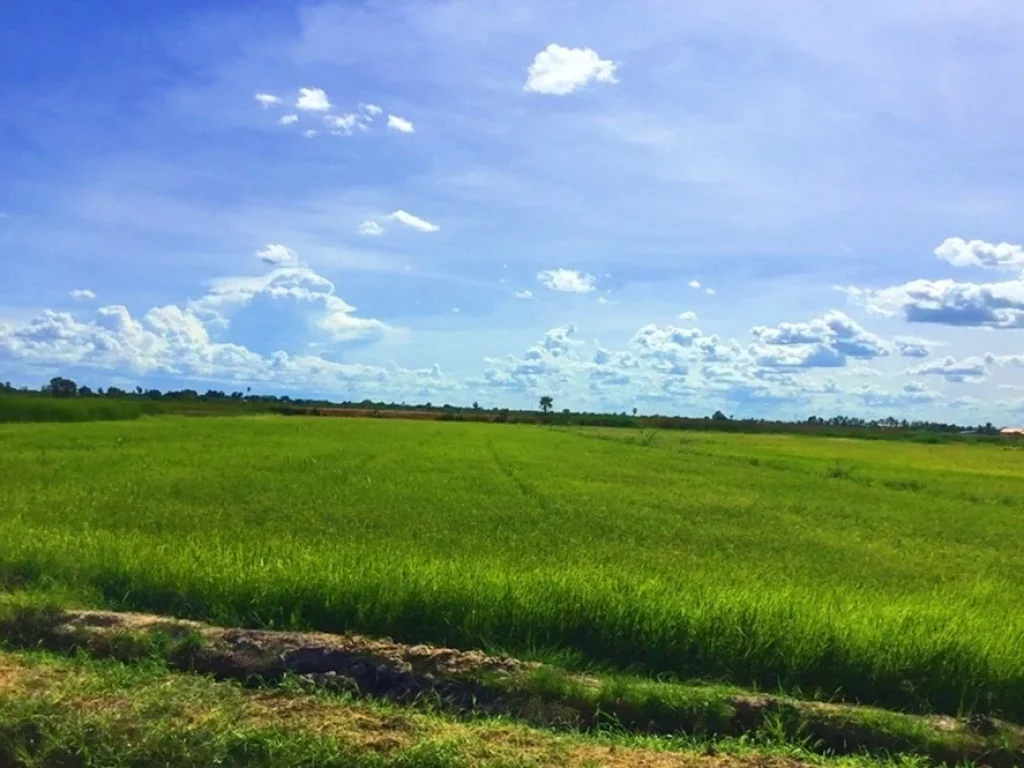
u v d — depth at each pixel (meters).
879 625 9.52
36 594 10.27
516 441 61.66
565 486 28.83
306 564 11.10
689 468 41.66
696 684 8.73
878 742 7.61
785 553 17.44
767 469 43.81
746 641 9.12
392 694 8.09
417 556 12.72
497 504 22.62
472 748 6.53
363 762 6.28
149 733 6.53
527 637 9.44
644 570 13.39
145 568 11.09
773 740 7.57
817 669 8.90
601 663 9.15
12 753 6.41
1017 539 22.61
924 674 8.80
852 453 69.56
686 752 7.06
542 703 7.96
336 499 22.19
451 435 67.12
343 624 9.91
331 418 103.38
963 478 43.44
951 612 10.53
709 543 18.14
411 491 24.88
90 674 7.82
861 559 17.27
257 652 8.68
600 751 6.81
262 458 35.66
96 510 18.81
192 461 33.31
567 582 10.34
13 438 44.91
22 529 14.20
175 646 8.74
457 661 8.50
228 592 10.41
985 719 7.88
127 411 84.06
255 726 6.70
